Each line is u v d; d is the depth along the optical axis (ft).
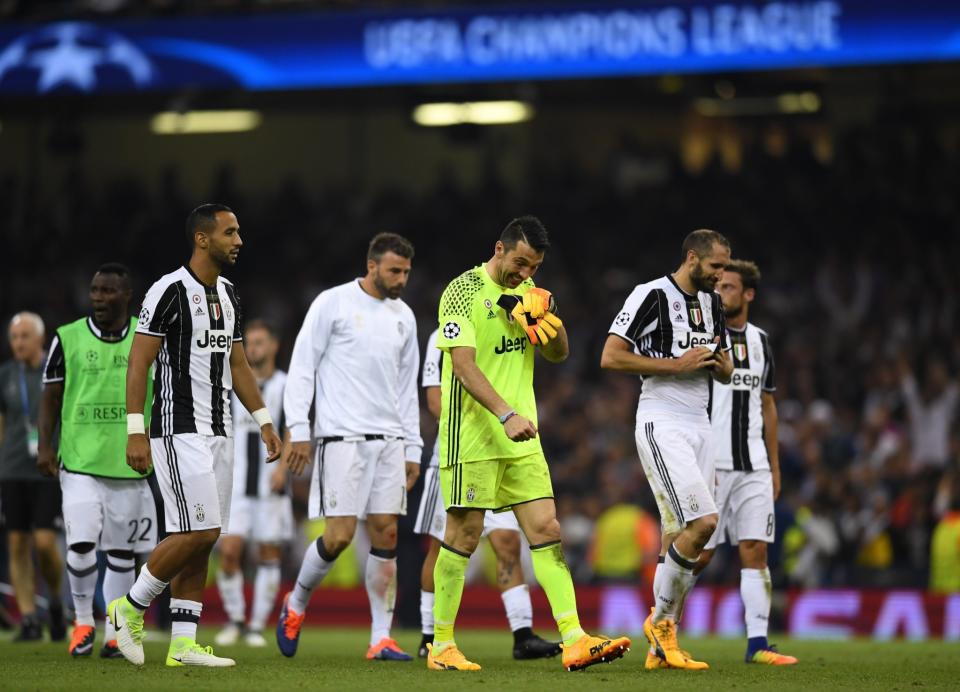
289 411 86.38
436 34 181.16
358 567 175.52
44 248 274.77
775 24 168.25
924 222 242.99
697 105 238.07
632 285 246.47
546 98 267.39
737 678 72.74
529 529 75.92
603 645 73.20
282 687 63.26
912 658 98.32
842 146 261.24
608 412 209.97
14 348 107.34
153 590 75.82
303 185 292.81
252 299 263.08
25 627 108.06
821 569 158.51
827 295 230.48
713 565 166.09
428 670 76.28
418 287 256.93
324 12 185.98
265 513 118.21
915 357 209.36
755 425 90.94
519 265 76.28
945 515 153.99
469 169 290.97
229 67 188.14
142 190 282.15
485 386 73.67
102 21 192.24
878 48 164.45
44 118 265.75
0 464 107.34
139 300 266.16
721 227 253.85
